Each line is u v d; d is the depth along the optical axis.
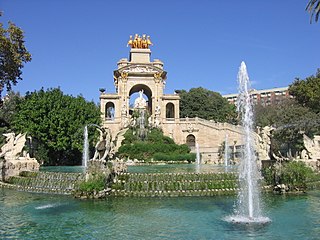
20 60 41.38
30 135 47.16
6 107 65.12
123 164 28.52
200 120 77.69
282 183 26.36
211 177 26.56
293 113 59.53
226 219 17.88
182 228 16.17
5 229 16.12
